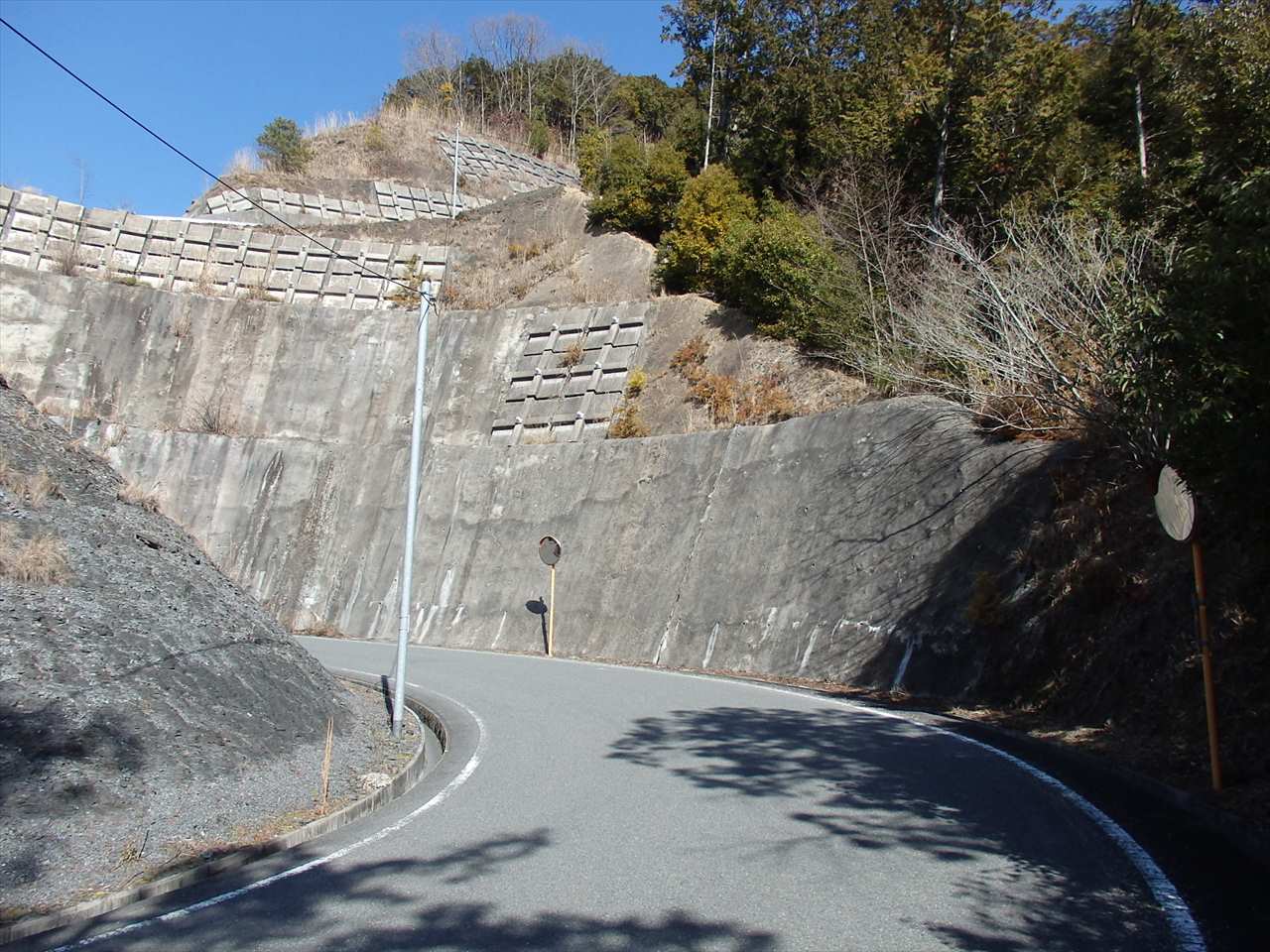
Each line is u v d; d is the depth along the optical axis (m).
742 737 10.77
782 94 31.30
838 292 24.41
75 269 34.12
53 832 6.16
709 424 25.36
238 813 7.27
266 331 33.16
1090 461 14.10
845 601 16.75
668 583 20.75
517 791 8.46
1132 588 11.47
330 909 5.51
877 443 18.69
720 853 6.47
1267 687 8.77
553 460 25.39
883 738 10.59
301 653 11.87
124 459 28.88
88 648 8.18
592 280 34.25
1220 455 7.65
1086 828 6.92
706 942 4.91
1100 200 18.98
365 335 32.88
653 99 63.84
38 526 9.76
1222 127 9.59
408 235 39.72
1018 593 13.43
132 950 4.91
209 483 28.58
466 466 26.77
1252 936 4.88
